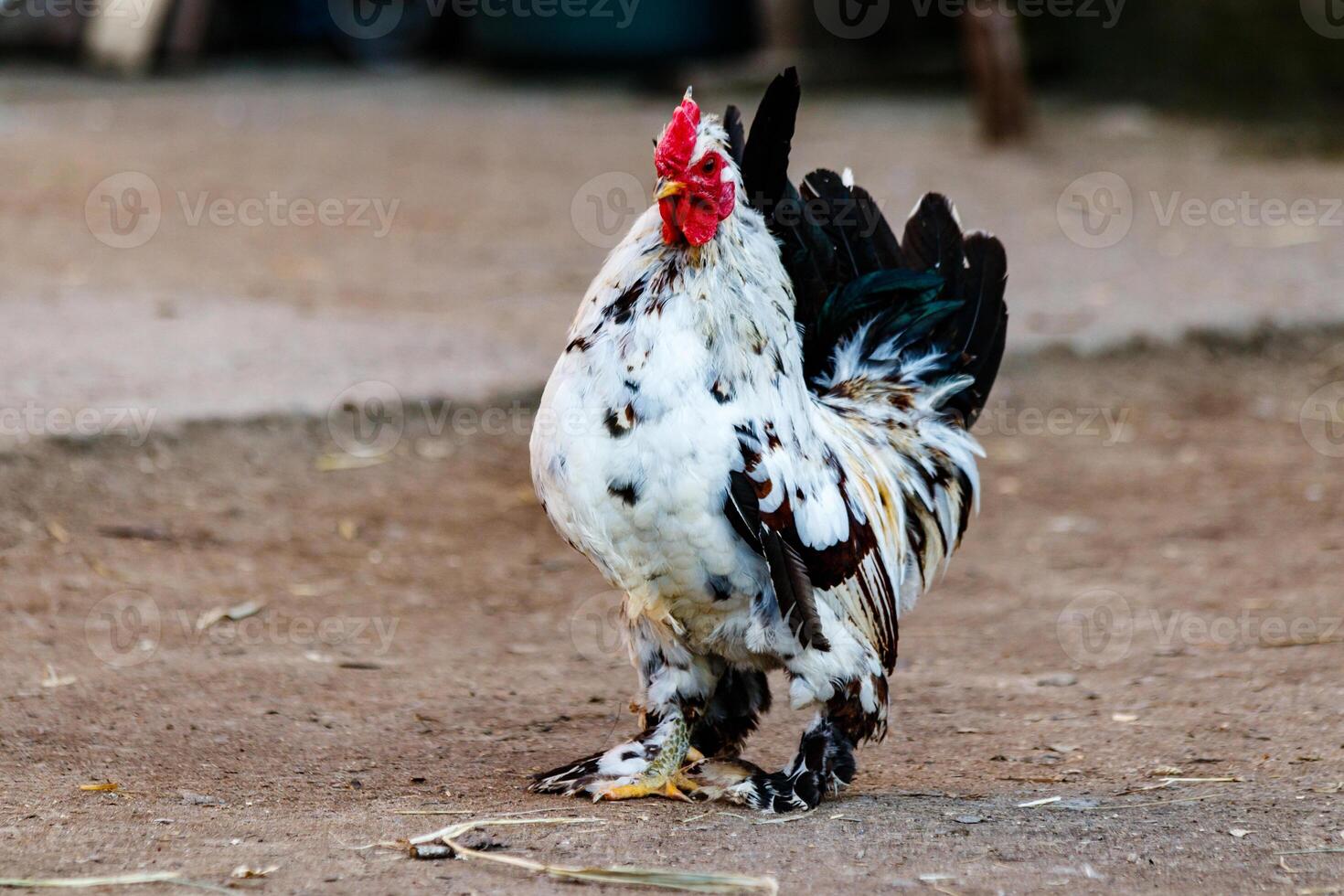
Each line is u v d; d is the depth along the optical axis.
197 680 8.31
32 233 18.38
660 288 5.93
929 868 5.54
